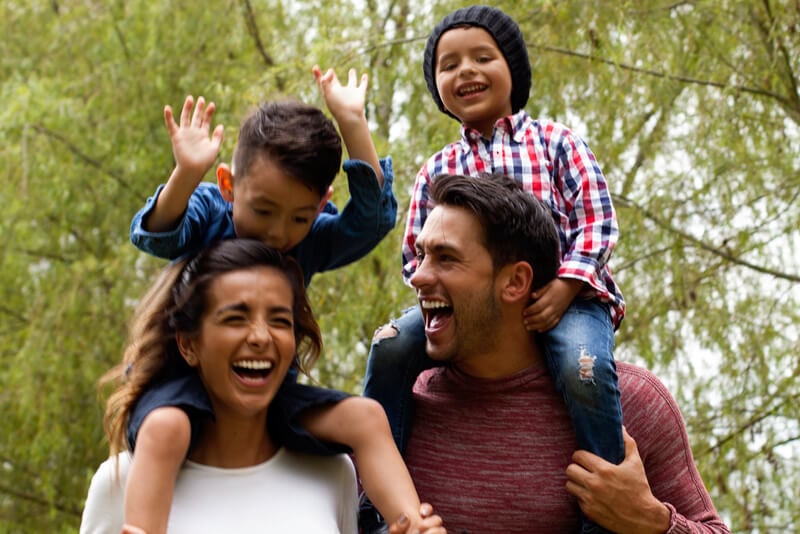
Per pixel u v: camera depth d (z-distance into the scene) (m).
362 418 2.53
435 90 3.18
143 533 2.25
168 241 2.65
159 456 2.36
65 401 7.91
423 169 3.08
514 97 3.12
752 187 5.97
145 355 2.52
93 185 8.02
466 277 2.55
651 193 5.96
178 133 2.63
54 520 8.59
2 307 8.55
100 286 7.91
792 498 5.82
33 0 9.01
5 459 8.35
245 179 2.65
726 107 5.80
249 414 2.43
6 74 8.98
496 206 2.56
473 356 2.64
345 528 2.61
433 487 2.63
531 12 6.04
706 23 5.86
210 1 7.77
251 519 2.43
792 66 5.83
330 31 6.86
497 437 2.62
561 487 2.58
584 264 2.71
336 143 2.71
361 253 2.88
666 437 2.67
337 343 6.14
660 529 2.52
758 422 5.83
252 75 7.25
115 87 7.91
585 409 2.56
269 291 2.44
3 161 7.82
